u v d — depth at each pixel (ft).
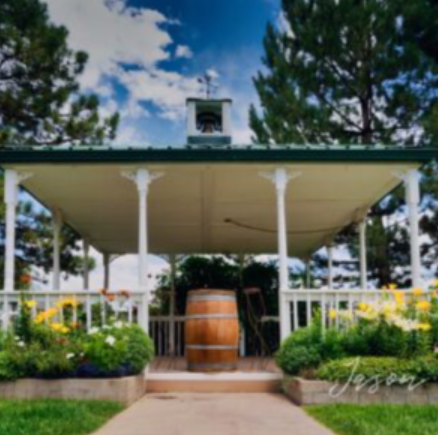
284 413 16.26
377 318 18.92
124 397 17.85
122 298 21.13
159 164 22.21
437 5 49.03
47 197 27.84
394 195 45.80
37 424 13.55
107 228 35.35
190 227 35.40
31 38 46.57
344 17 47.85
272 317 30.96
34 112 46.50
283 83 49.96
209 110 28.53
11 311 20.84
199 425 14.40
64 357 18.13
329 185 26.03
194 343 22.12
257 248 43.29
